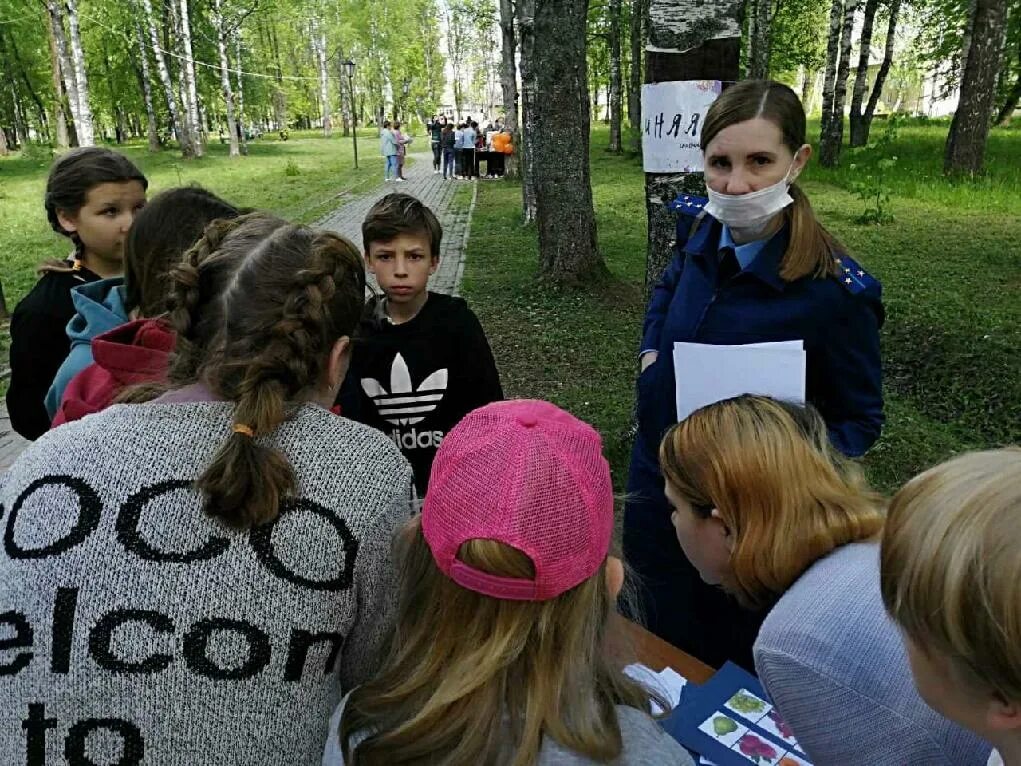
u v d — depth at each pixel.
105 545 1.05
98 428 1.13
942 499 0.81
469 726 0.94
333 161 29.28
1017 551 0.72
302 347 1.16
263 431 1.10
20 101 39.53
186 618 1.04
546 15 7.56
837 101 18.20
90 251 2.30
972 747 1.10
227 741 1.06
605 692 1.01
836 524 1.40
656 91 3.79
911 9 24.69
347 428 1.19
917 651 0.85
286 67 52.84
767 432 1.47
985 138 14.67
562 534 0.96
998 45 14.24
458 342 2.50
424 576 1.05
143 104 37.38
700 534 1.58
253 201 17.25
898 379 5.56
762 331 1.99
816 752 1.26
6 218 15.52
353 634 1.19
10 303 8.86
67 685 1.03
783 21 24.92
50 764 1.03
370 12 51.81
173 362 1.25
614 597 1.10
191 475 1.08
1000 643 0.73
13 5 31.88
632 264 9.36
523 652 0.97
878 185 12.84
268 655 1.07
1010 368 5.40
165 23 33.78
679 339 2.11
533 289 8.22
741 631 2.07
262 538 1.07
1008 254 8.80
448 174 22.31
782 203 1.93
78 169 2.20
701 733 1.50
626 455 4.49
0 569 1.09
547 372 5.95
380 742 0.97
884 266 8.49
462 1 42.81
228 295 1.20
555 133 7.87
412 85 55.88
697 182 4.10
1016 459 0.81
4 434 5.23
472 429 1.07
